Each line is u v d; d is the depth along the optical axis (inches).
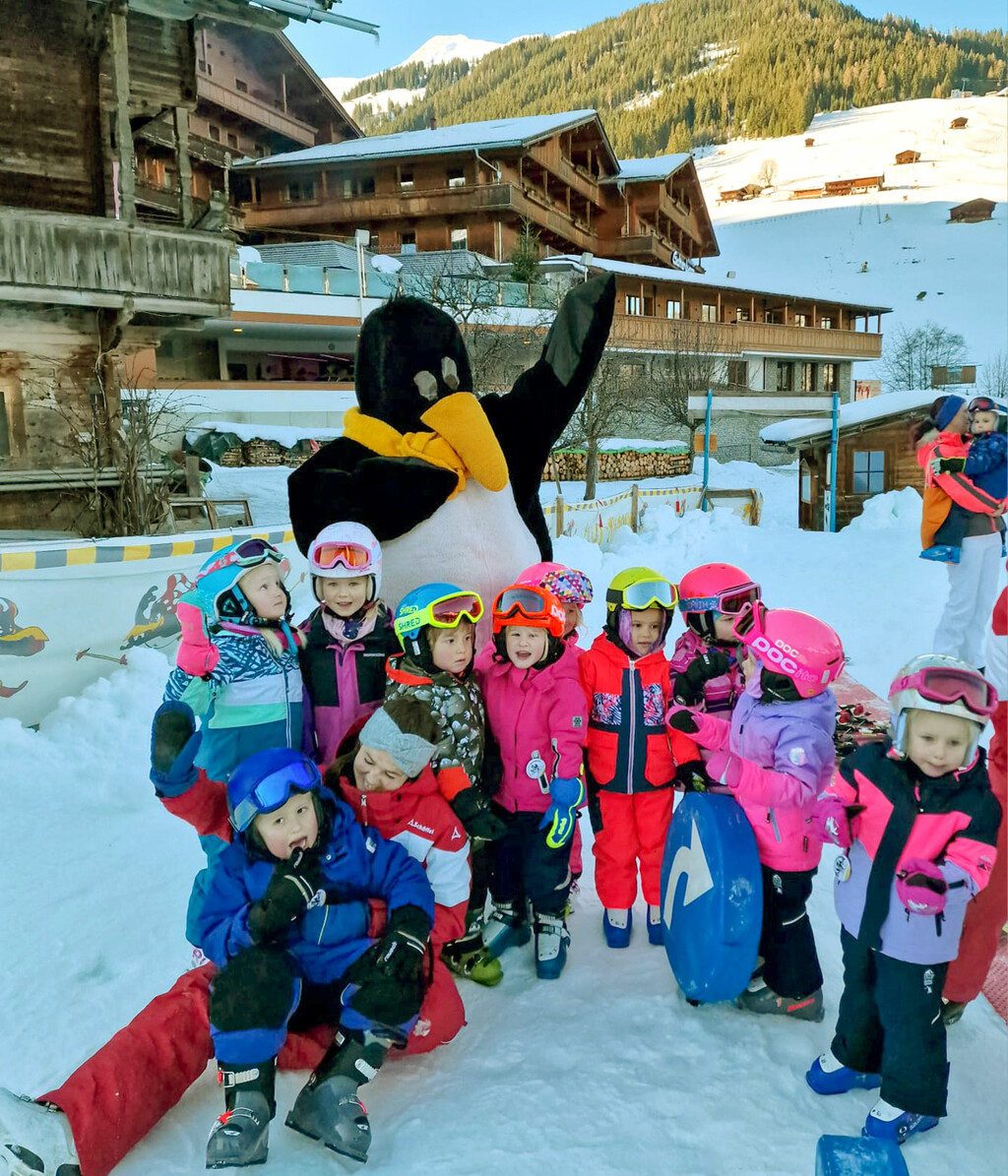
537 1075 105.5
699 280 1480.1
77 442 464.1
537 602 123.3
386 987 97.0
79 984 131.3
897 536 485.1
